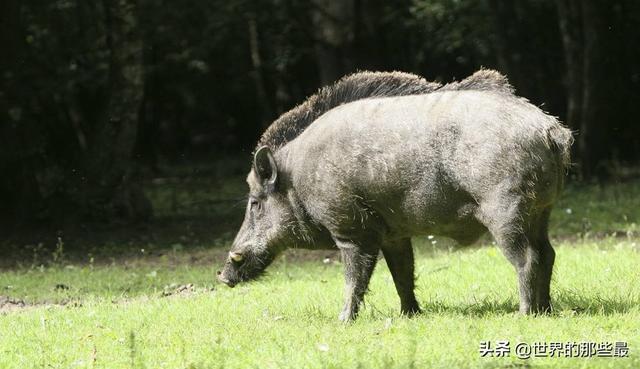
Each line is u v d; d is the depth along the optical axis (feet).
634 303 61.52
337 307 68.49
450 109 57.16
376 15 194.18
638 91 201.26
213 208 159.74
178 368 50.44
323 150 60.44
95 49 182.09
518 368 46.73
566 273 77.10
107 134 138.31
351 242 60.95
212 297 77.25
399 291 64.44
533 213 56.44
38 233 133.49
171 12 206.49
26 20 176.45
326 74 193.57
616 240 102.63
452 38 215.92
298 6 208.54
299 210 62.54
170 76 241.76
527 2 204.03
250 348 54.29
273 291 79.61
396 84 61.46
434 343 52.21
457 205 57.36
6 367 53.11
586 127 169.68
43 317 68.85
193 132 286.46
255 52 230.07
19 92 145.28
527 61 198.90
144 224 139.23
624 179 172.14
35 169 146.00
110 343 58.65
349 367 47.83
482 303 66.18
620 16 185.06
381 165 58.39
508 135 55.31
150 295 83.87
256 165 63.00
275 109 268.82
